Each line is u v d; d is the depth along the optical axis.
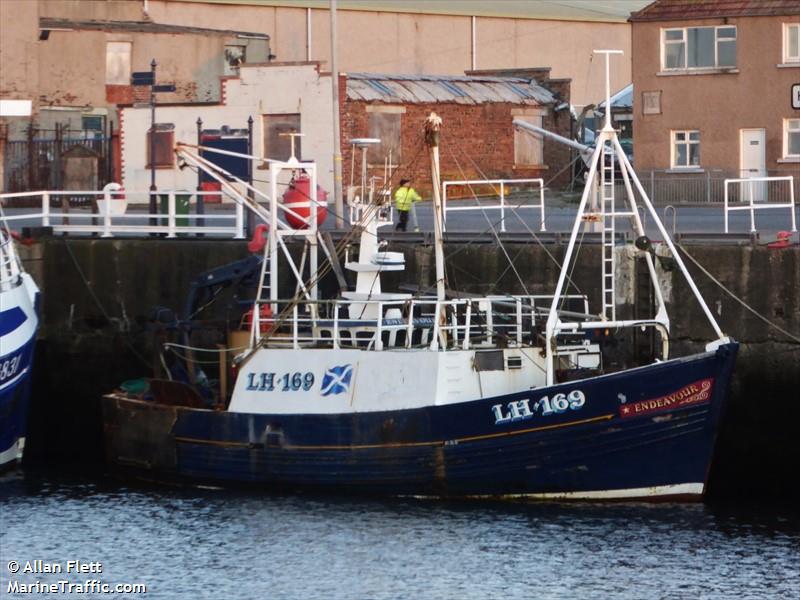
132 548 97.00
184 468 110.75
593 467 100.50
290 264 115.50
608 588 88.19
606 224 145.75
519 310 105.62
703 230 141.88
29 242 135.00
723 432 115.81
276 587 89.19
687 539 96.12
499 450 101.12
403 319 106.56
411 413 102.56
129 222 169.12
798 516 103.56
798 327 114.25
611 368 108.06
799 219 163.38
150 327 117.31
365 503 104.44
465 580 89.38
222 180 120.06
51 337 135.38
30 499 110.12
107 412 115.50
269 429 106.94
